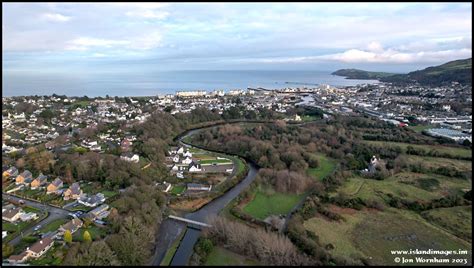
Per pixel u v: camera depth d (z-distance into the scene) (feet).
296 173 632.79
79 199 511.40
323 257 378.53
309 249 392.06
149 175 617.21
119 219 431.84
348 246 421.18
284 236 418.31
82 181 588.09
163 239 429.79
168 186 594.24
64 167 606.14
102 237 410.72
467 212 512.63
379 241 435.94
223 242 408.67
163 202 510.17
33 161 629.51
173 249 405.59
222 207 532.32
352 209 525.34
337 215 496.23
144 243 391.45
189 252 402.11
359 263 375.04
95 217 457.27
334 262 376.07
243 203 541.34
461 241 438.40
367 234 452.76
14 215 449.48
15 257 358.43
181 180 633.61
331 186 606.55
